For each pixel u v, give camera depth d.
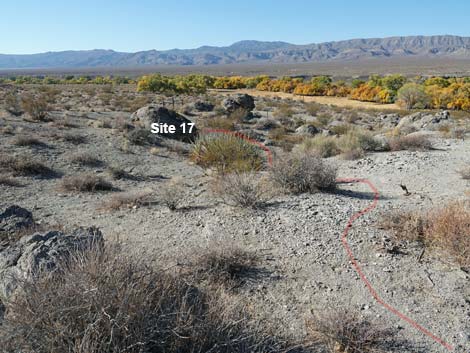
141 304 2.93
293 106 43.25
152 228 6.86
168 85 52.53
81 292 2.90
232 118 26.48
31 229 6.21
